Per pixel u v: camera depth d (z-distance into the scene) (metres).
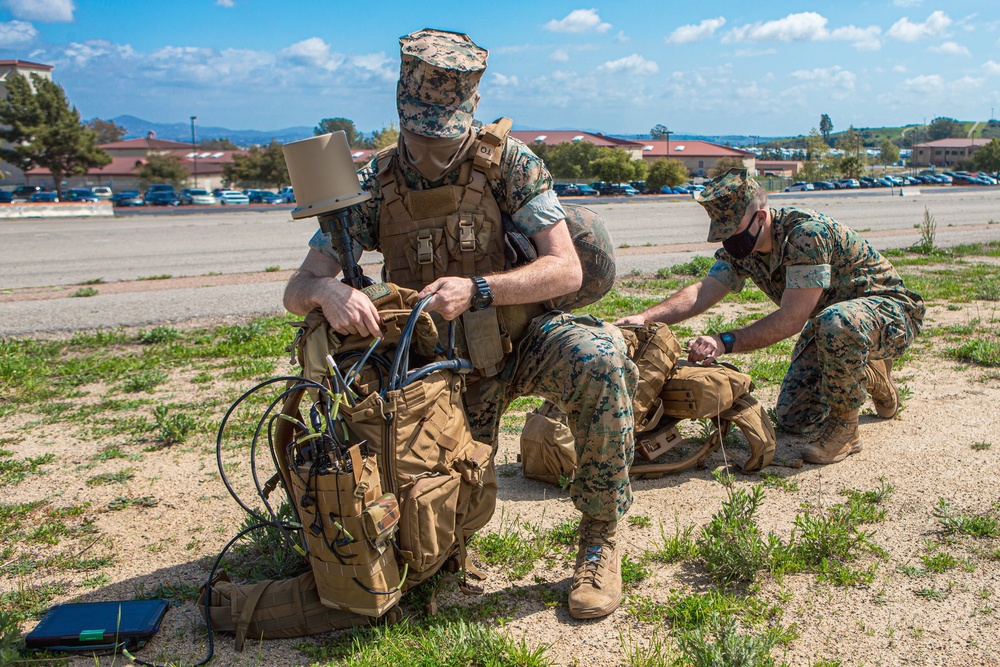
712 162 134.75
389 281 3.04
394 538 2.60
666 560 3.24
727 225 4.14
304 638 2.77
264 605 2.73
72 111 72.19
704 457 4.27
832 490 3.92
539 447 4.05
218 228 29.22
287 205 54.53
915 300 4.47
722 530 3.26
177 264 16.42
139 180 95.75
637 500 3.88
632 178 92.19
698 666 2.46
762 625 2.76
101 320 9.09
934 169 169.88
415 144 2.80
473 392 3.07
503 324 2.96
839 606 2.88
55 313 9.59
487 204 2.93
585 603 2.81
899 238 18.73
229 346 7.48
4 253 19.36
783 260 4.22
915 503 3.72
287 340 7.71
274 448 2.82
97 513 3.85
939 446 4.46
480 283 2.77
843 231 4.36
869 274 4.43
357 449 2.44
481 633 2.62
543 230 2.97
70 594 3.09
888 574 3.09
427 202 2.90
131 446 4.82
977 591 2.95
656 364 4.05
